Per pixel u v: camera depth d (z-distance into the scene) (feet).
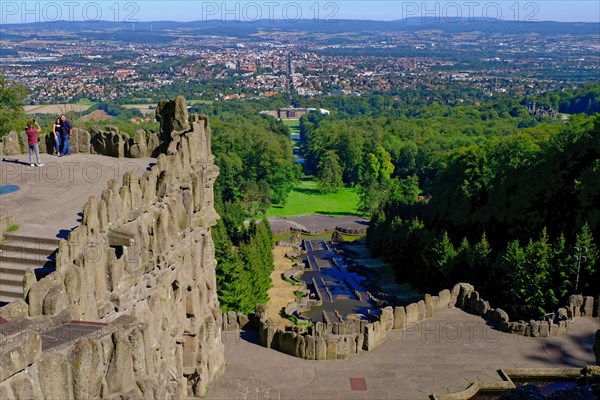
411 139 654.12
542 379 121.90
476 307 149.18
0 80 253.44
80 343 52.75
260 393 111.14
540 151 277.85
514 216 255.29
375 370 122.93
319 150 618.03
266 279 238.89
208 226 108.99
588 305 146.00
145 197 82.58
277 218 449.06
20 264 74.33
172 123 118.52
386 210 363.56
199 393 105.29
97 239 71.61
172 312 95.14
